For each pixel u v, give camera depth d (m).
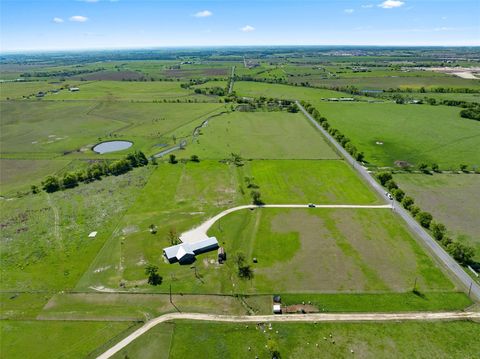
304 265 76.56
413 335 58.50
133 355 56.03
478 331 58.91
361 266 75.81
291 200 105.06
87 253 81.56
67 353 56.47
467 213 96.62
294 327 60.69
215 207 101.31
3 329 61.09
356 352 55.62
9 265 77.69
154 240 85.88
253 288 70.06
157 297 68.06
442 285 69.62
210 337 59.06
